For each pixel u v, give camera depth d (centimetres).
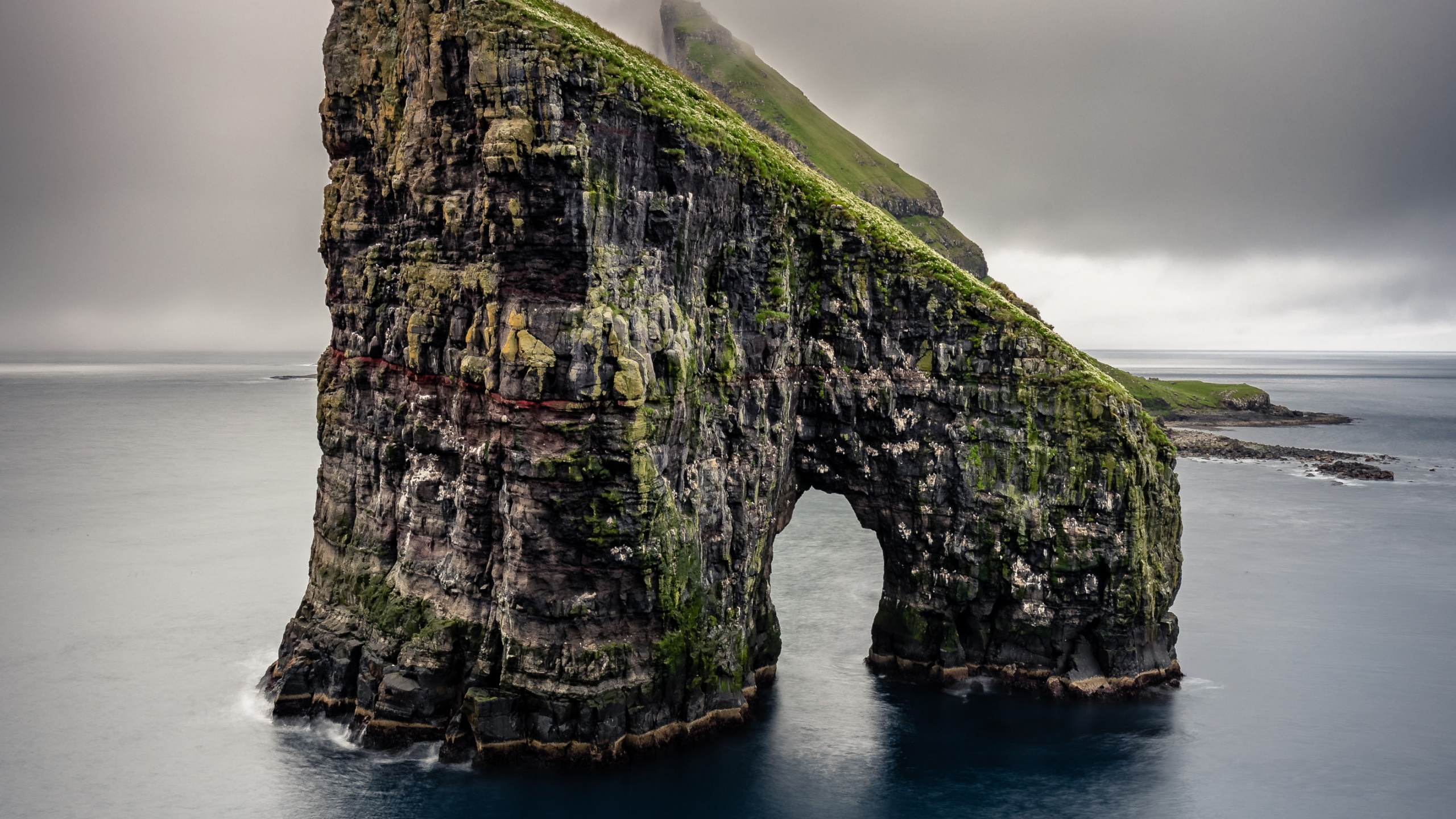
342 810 5347
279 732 6281
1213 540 11981
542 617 5681
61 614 8556
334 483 6869
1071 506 6988
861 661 7731
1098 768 6034
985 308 7188
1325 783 5891
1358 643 8256
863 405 7244
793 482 7506
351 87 6531
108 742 6166
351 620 6456
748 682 6838
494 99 5441
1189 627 8631
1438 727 6669
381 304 6469
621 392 5466
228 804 5419
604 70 5628
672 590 5909
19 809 5384
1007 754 6191
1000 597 7219
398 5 6250
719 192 6262
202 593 9181
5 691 6919
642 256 5847
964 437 7175
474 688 5819
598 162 5572
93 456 17912
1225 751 6278
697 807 5441
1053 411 7038
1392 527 12850
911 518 7331
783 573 10125
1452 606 9319
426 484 6172
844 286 7169
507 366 5550
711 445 6356
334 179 6794
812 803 5531
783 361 6875
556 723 5650
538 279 5578
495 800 5450
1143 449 7069
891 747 6250
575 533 5600
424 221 6119
